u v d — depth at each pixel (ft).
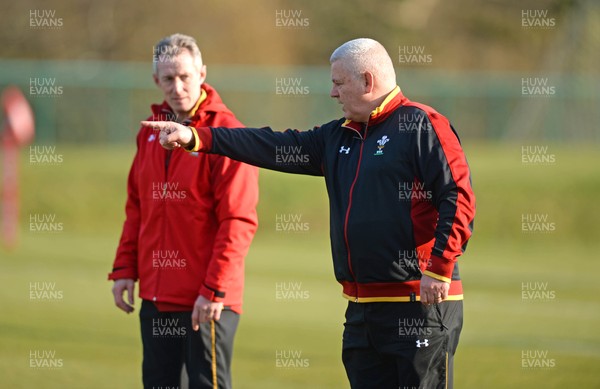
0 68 328.08
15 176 205.98
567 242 251.60
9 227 202.49
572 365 97.04
